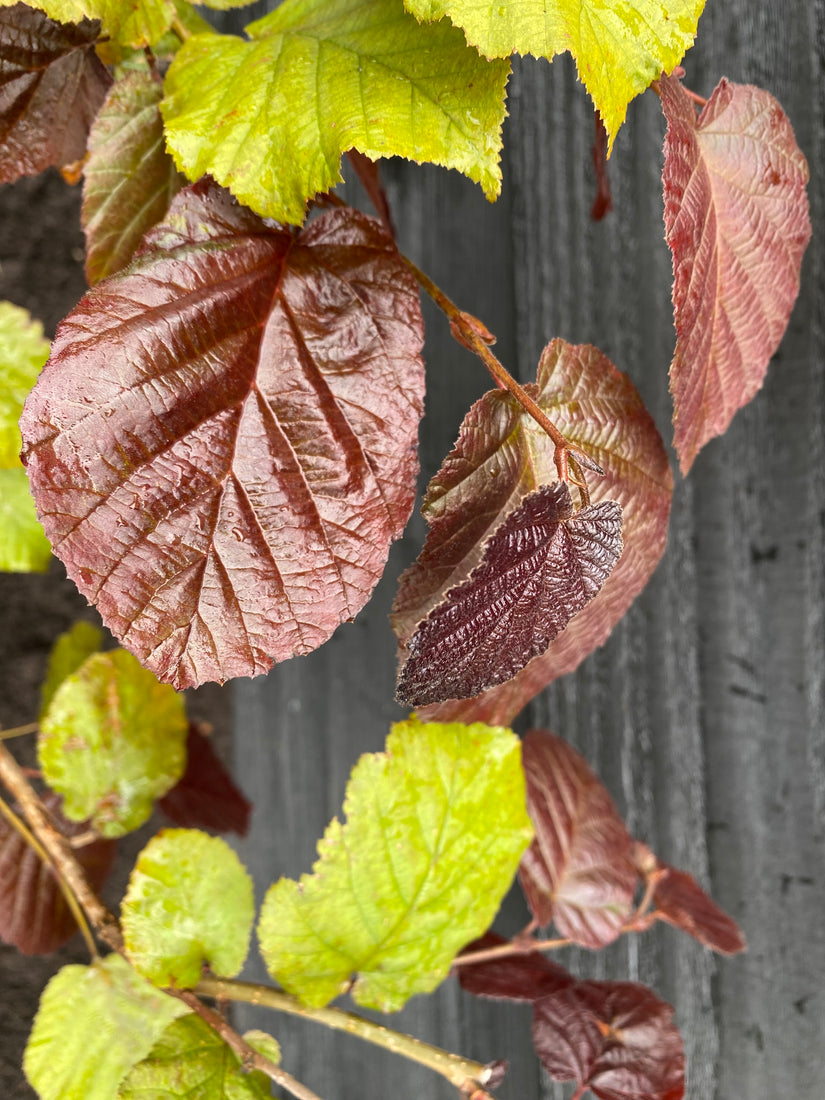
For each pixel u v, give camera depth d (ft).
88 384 0.95
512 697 1.12
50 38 1.09
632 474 1.08
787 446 1.42
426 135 0.96
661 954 1.63
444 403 1.89
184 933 1.16
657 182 1.51
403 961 1.19
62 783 1.34
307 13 1.04
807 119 1.36
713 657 1.54
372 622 1.99
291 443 0.99
